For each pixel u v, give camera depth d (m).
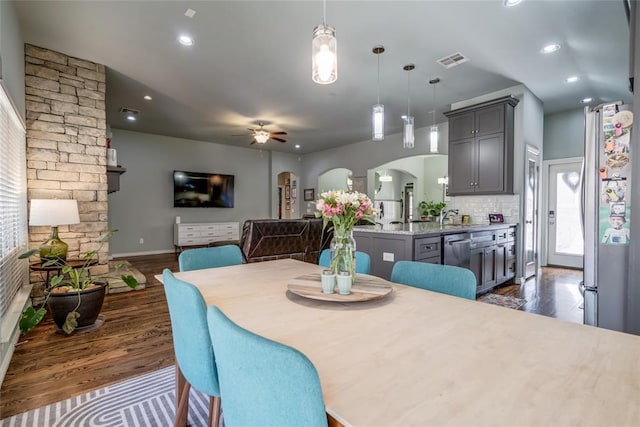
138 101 5.03
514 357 0.85
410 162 10.19
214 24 2.94
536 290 4.26
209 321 0.80
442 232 3.46
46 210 2.93
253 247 4.53
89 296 2.80
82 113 3.70
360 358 0.84
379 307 1.27
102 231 3.84
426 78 4.15
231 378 0.74
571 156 5.61
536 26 2.95
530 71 3.94
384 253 3.39
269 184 9.34
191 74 4.05
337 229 1.49
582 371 0.77
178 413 1.52
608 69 3.88
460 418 0.60
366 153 7.88
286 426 0.64
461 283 1.50
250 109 5.45
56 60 3.52
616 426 0.57
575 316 3.27
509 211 4.63
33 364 2.21
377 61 3.67
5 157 2.44
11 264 2.66
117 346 2.51
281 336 0.99
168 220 7.59
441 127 6.27
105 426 1.61
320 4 2.64
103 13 2.79
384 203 10.73
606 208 2.09
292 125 6.48
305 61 3.68
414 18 2.83
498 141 4.39
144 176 7.25
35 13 2.79
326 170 9.06
